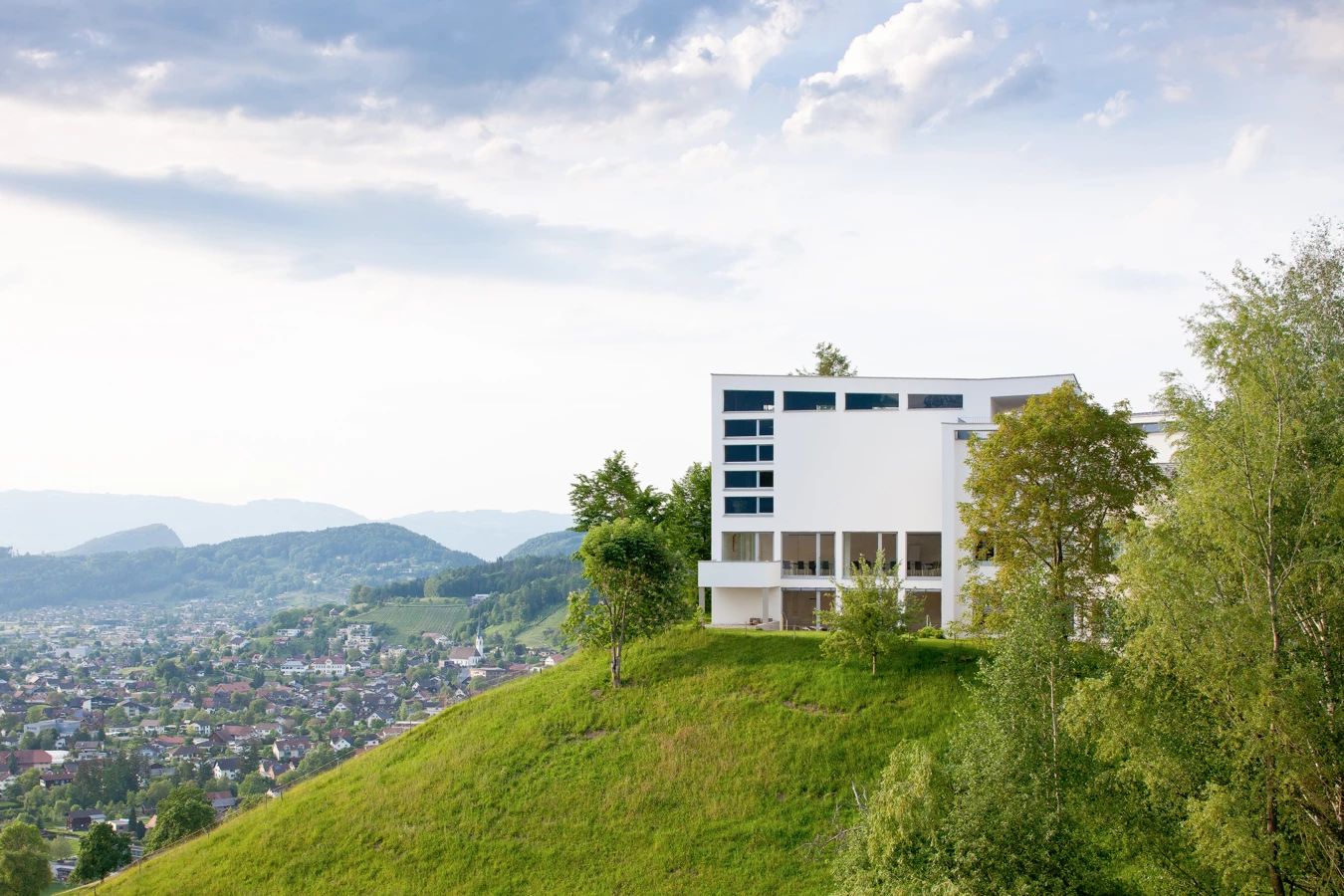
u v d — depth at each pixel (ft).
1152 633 101.55
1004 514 158.30
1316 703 92.89
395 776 181.06
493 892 147.33
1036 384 247.09
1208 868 105.60
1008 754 110.93
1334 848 91.40
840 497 253.03
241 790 514.27
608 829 156.87
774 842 148.25
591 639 206.39
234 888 156.66
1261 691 92.99
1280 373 102.47
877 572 196.65
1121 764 107.14
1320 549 97.86
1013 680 115.85
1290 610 100.27
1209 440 104.17
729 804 157.79
